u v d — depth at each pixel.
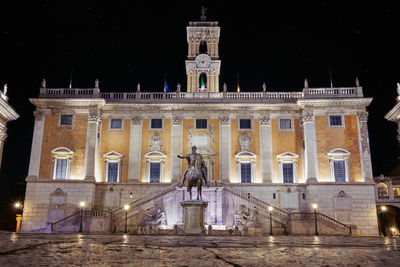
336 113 47.06
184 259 4.36
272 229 41.22
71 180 45.25
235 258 4.50
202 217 25.00
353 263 4.10
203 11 59.75
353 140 46.28
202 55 55.69
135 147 47.81
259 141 47.84
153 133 48.44
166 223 40.75
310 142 46.03
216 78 55.41
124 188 46.25
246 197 42.09
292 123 48.38
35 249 4.88
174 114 48.62
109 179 47.22
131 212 42.31
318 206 44.00
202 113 48.78
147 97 49.84
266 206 41.81
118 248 5.38
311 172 45.19
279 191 45.69
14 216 59.19
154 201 42.53
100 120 48.62
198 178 25.81
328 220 42.16
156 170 47.47
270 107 48.53
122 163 47.50
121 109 49.12
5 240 6.12
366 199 44.19
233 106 48.50
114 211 42.41
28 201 45.03
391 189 50.75
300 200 45.28
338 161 45.97
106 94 50.06
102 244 5.97
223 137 47.72
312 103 46.91
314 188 44.47
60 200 44.91
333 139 46.41
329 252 5.20
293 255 4.84
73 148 46.91
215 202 41.16
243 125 48.44
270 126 48.22
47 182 45.50
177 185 44.19
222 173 46.50
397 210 54.12
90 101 47.47
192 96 49.50
